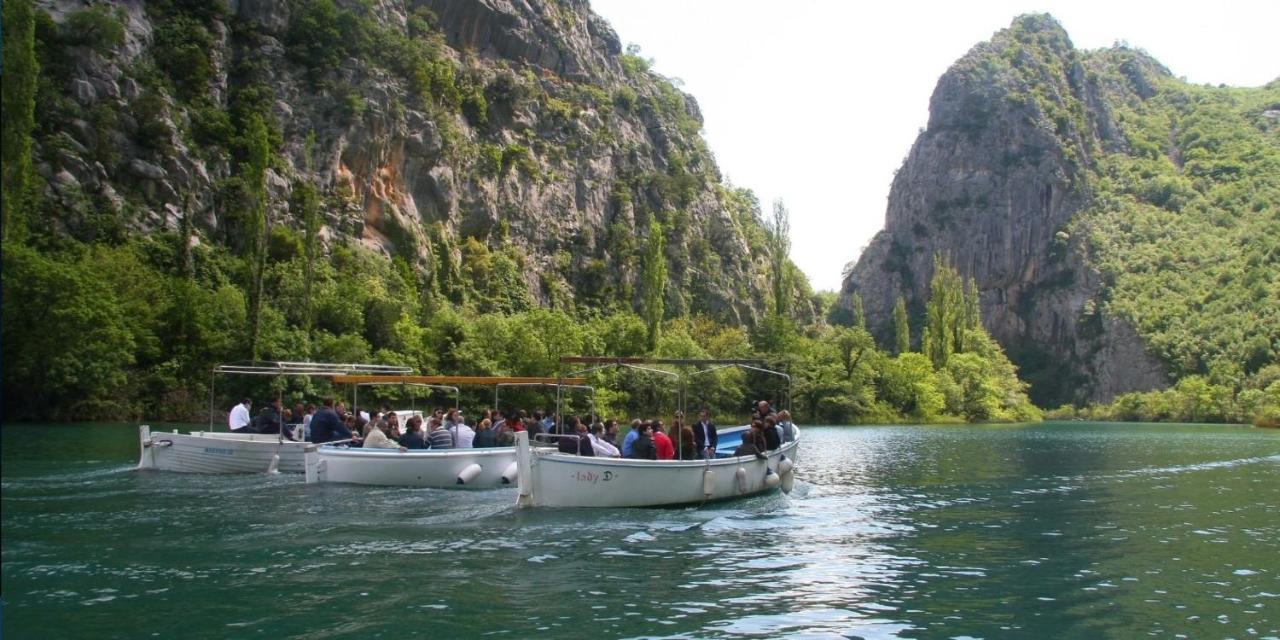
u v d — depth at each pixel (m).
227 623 12.05
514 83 127.69
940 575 15.28
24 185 54.75
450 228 106.38
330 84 96.75
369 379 30.36
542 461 21.53
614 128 146.00
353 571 15.12
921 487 29.61
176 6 91.75
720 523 20.81
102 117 75.81
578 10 158.88
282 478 27.84
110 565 15.41
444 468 26.30
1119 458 44.72
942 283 149.88
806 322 159.62
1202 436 76.12
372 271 86.50
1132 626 12.20
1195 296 193.88
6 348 53.03
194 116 85.00
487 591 13.81
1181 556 17.14
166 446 29.23
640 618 12.38
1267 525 21.08
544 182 124.50
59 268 54.72
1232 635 11.80
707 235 149.38
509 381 29.06
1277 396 122.12
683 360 27.70
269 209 83.44
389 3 118.56
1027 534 19.64
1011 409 142.50
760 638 11.51
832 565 16.03
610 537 18.64
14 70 53.53
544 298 117.31
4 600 13.14
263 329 64.06
